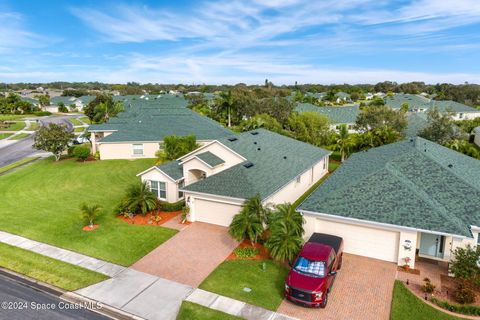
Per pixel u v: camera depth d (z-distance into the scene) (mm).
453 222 15977
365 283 15609
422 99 99000
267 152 29531
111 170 37562
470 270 14320
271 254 16797
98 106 78375
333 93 128875
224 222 22219
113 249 19031
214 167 26250
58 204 26469
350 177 21781
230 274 16469
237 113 76188
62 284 15734
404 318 13164
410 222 16438
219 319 13195
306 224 18875
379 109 51875
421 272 16484
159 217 23203
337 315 13430
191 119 53250
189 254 18516
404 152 23469
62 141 41562
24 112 114562
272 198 22688
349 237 18234
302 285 13781
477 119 61344
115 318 13523
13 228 21750
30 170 37844
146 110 65812
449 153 25734
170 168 27141
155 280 16031
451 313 13453
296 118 52656
